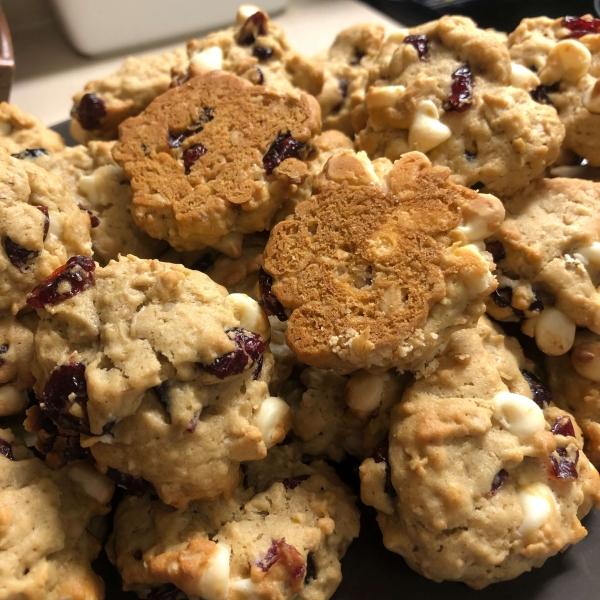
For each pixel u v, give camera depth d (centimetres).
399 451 14
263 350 14
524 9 33
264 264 15
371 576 15
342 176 15
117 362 13
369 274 14
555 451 15
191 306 14
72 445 14
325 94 21
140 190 17
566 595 14
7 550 12
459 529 14
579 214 16
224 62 20
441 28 18
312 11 37
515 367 16
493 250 16
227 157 17
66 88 32
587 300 16
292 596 14
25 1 34
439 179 15
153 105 18
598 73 18
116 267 14
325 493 15
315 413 16
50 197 16
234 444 13
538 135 16
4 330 15
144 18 33
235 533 14
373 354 14
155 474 13
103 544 15
